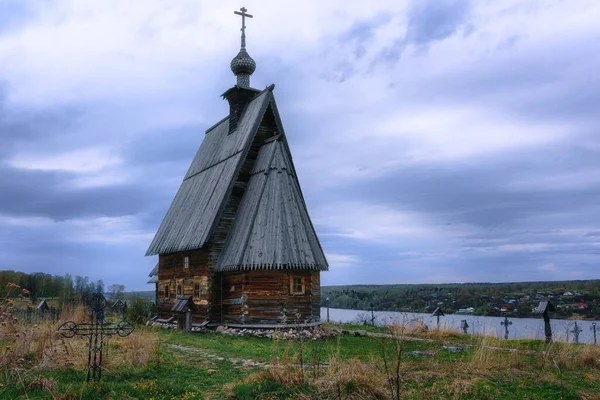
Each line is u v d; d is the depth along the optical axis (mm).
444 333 24359
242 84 37062
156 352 16000
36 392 11797
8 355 13523
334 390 11328
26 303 18312
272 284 27578
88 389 11664
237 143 33625
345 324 35031
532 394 11664
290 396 11234
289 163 33250
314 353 15547
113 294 48312
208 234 29719
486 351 15250
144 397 11516
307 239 28594
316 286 29609
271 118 33844
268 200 29500
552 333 20156
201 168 38906
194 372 14594
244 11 38344
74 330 13727
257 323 27359
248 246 28234
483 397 11391
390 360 14477
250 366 15453
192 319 29922
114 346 17062
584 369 14555
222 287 29750
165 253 36656
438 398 11289
